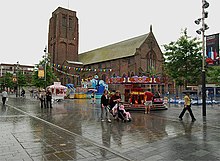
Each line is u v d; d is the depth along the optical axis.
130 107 18.78
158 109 19.19
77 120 12.74
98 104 26.70
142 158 5.76
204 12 15.19
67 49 68.31
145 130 9.69
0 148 6.55
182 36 28.09
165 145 7.05
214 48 14.52
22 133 8.80
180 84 29.56
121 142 7.47
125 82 20.12
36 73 41.31
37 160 5.51
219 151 6.36
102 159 5.65
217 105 25.33
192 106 23.69
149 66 53.69
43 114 15.68
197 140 7.73
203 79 15.01
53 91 32.69
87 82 46.72
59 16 67.25
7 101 31.11
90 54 73.38
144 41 55.88
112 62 59.81
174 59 27.88
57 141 7.50
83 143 7.27
